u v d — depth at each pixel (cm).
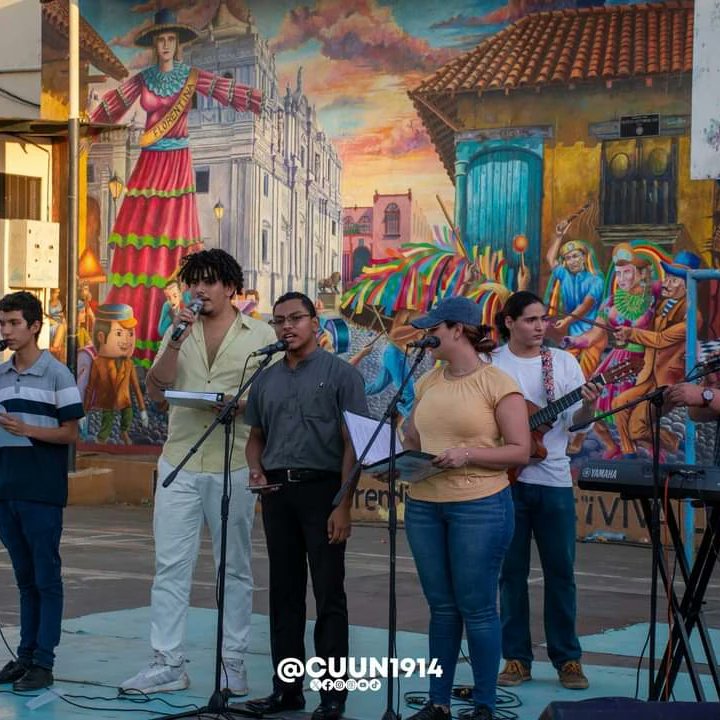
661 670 601
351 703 668
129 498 1574
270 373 652
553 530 694
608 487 592
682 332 1270
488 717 599
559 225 1339
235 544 681
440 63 1409
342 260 1462
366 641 816
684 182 1280
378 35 1445
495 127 1377
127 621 870
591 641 828
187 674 721
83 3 1633
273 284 1515
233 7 1541
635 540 1277
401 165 1430
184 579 690
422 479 593
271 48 1515
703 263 1268
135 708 650
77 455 1608
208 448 681
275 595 650
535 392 699
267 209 1523
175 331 673
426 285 1412
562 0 1344
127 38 1609
